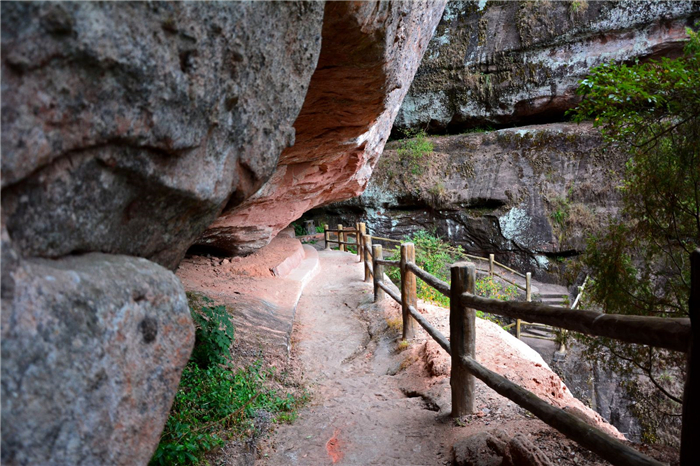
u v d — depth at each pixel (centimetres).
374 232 1769
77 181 113
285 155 534
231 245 809
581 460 238
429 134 1892
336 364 507
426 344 468
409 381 416
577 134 1442
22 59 90
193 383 360
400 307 664
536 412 214
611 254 424
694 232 381
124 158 123
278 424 349
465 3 1708
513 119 1714
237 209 640
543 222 1446
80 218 118
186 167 147
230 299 596
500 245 1530
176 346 144
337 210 1841
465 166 1616
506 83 1650
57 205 109
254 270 803
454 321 314
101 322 114
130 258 141
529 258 1477
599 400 896
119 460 121
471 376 316
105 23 103
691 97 344
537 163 1493
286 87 189
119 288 123
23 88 92
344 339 593
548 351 1002
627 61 1444
